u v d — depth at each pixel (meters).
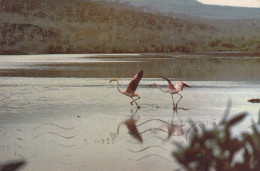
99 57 56.41
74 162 6.96
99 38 100.62
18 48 85.44
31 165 6.64
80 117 11.63
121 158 7.18
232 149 1.53
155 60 46.28
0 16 104.00
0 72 28.77
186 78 23.97
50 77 24.83
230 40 102.00
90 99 15.38
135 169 6.43
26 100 15.19
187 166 1.55
